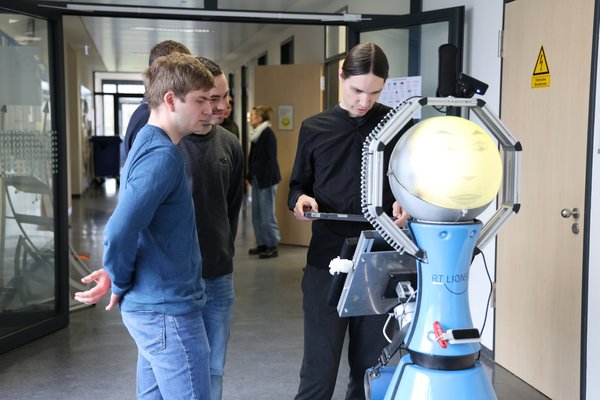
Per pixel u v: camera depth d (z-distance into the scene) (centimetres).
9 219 399
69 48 1270
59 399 319
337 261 165
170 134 180
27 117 410
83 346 398
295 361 374
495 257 371
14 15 396
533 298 334
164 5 421
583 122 291
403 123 149
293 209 236
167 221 176
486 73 378
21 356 381
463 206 144
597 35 279
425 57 433
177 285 180
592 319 289
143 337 180
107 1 439
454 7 395
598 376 286
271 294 527
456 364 151
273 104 750
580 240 295
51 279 431
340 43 702
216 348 241
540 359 329
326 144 230
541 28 321
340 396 322
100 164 1606
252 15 429
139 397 200
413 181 144
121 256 168
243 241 782
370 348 236
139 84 2119
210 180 232
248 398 322
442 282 151
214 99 225
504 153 164
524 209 340
